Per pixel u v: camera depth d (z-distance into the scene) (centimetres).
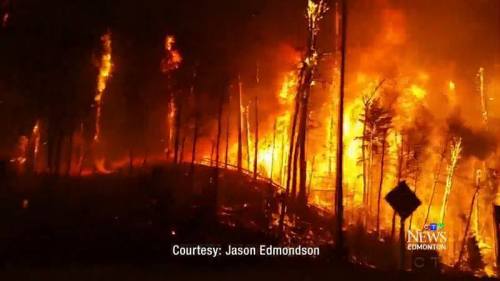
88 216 3073
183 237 2825
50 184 3734
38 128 4381
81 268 1997
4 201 3272
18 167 4038
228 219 3419
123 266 2103
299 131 4384
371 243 3838
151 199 3475
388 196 1784
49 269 1950
